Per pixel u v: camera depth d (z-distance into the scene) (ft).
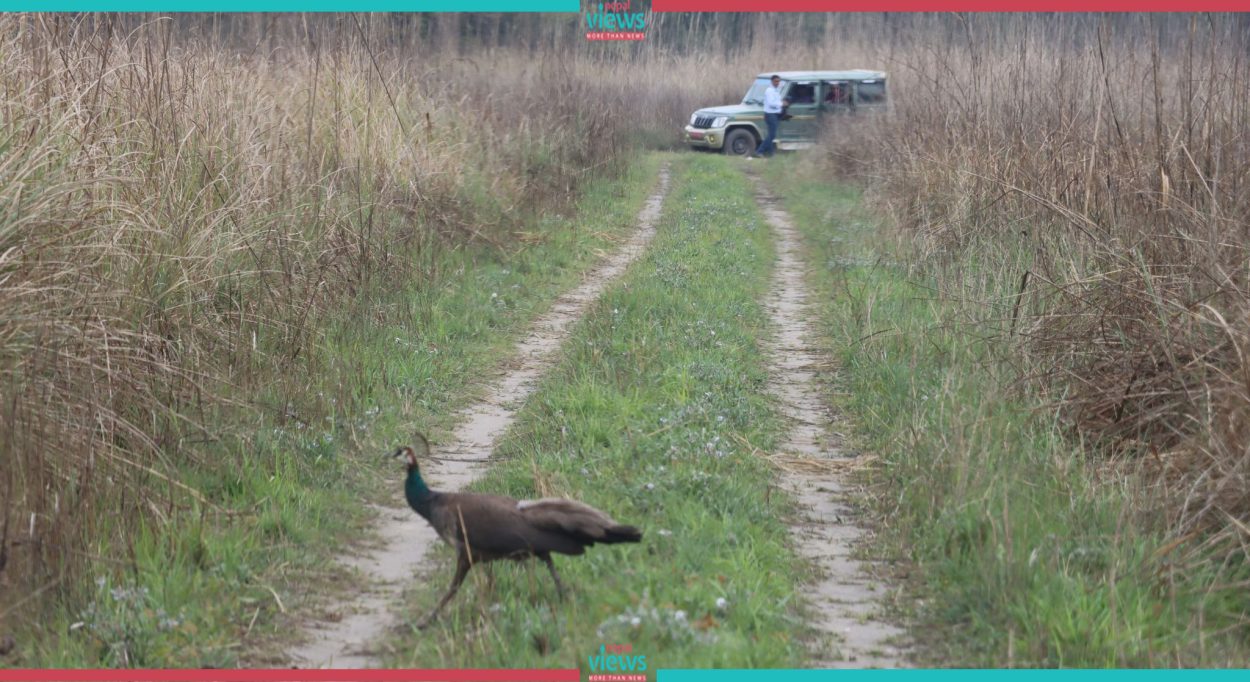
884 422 43.62
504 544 27.55
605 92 140.05
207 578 30.40
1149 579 30.14
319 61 71.77
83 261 37.09
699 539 32.50
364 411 44.21
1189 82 46.70
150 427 37.29
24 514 29.55
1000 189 60.03
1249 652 27.55
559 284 72.84
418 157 74.13
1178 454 35.50
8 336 32.94
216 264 45.37
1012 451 36.63
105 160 42.27
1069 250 46.78
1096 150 50.65
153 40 53.72
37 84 41.57
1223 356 36.50
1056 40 70.44
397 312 56.65
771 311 66.69
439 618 28.17
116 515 31.53
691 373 49.47
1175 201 42.91
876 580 31.94
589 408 44.50
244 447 38.45
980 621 28.43
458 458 41.29
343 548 33.47
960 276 54.49
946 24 98.43
